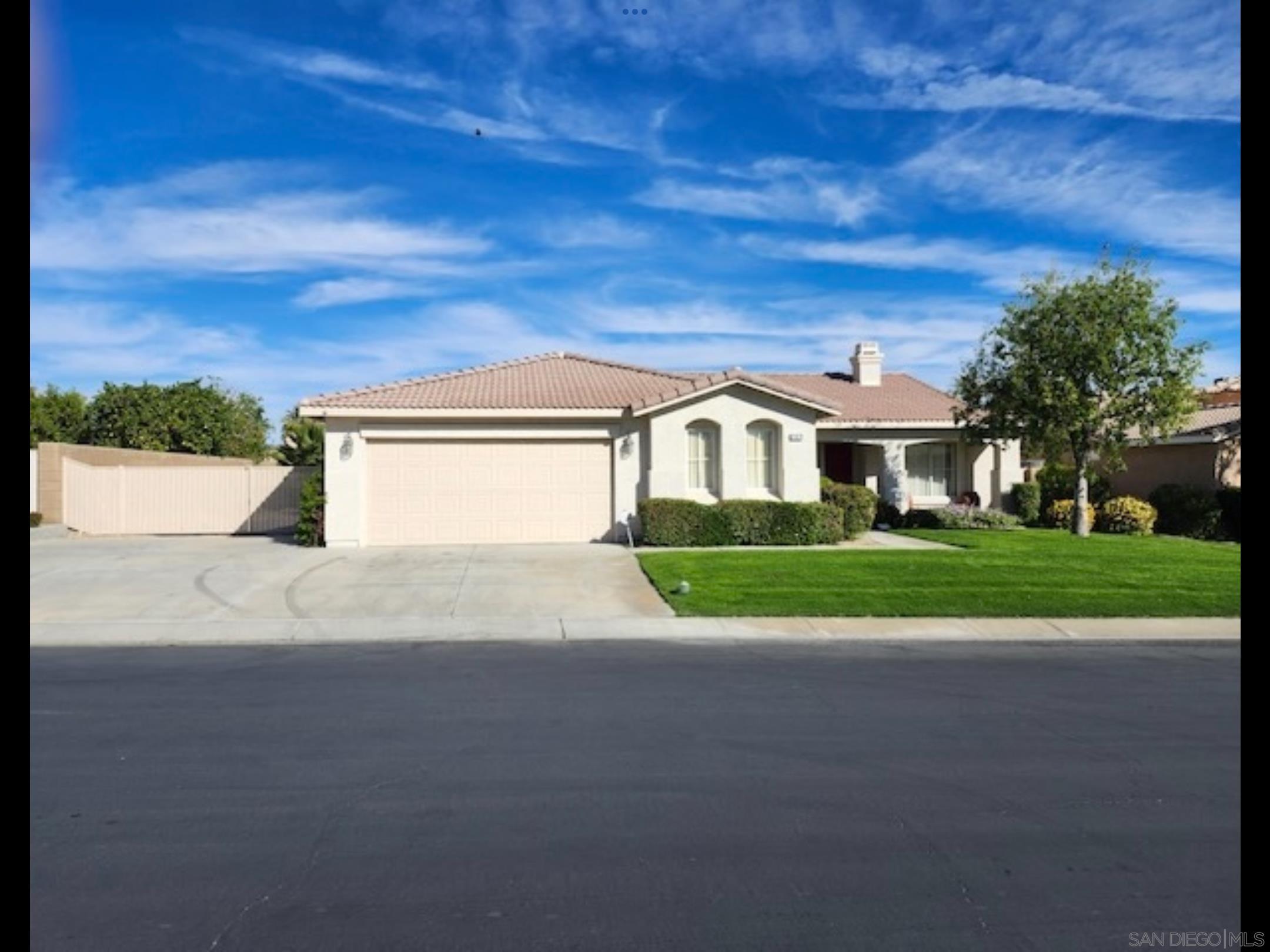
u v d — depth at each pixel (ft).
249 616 40.81
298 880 14.67
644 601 44.24
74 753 21.25
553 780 19.53
